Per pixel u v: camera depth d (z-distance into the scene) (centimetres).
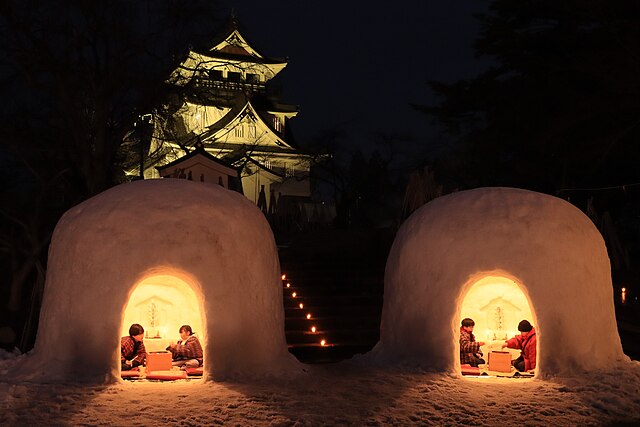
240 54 3862
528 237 844
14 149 1752
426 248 885
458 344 849
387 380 796
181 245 795
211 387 748
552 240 845
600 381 778
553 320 818
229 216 838
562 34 2011
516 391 756
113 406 679
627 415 689
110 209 819
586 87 2042
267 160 3894
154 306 917
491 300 954
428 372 833
